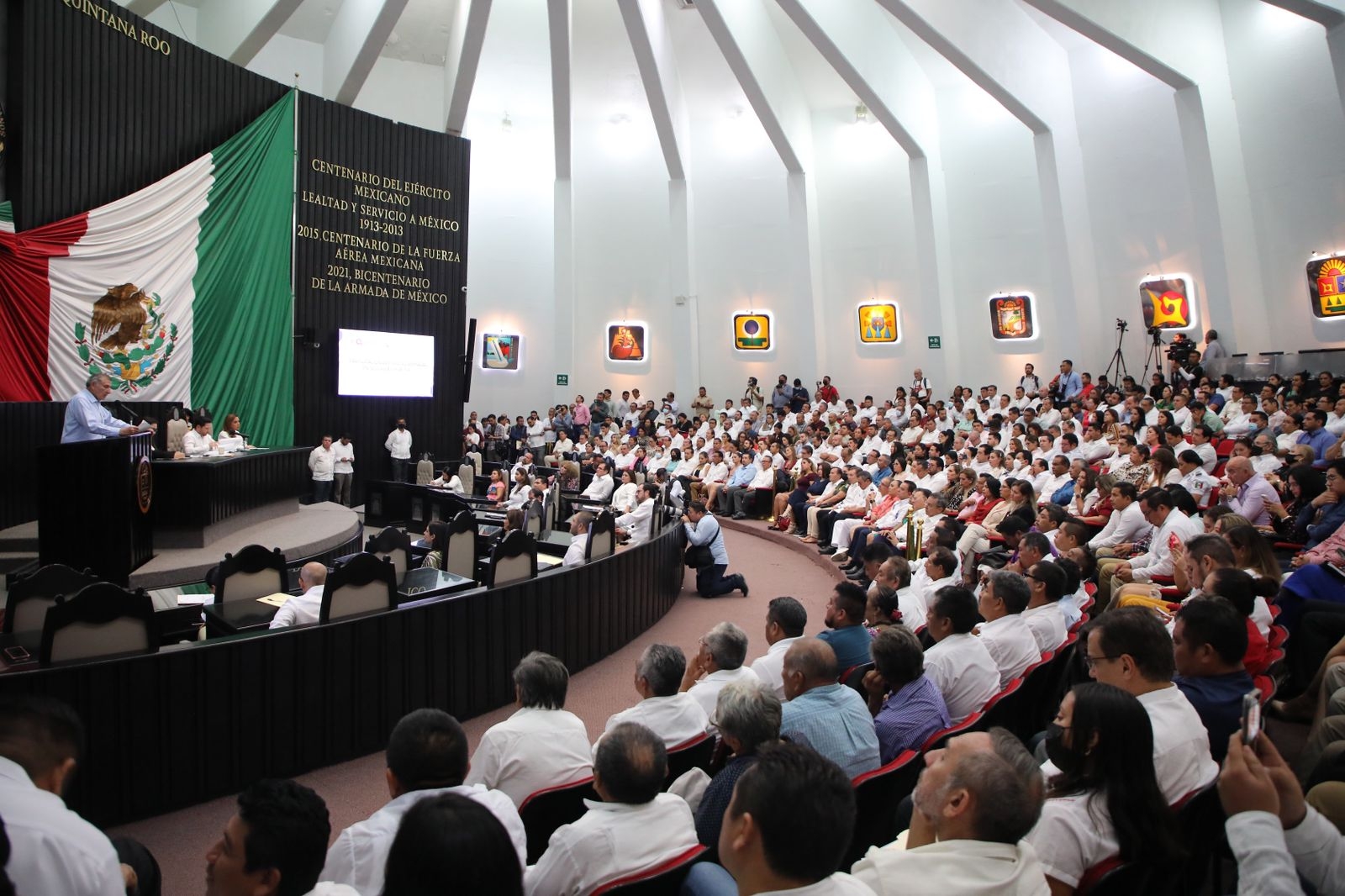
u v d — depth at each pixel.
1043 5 12.15
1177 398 12.04
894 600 4.41
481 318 19.94
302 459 11.63
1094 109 15.85
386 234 15.77
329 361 15.07
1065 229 15.62
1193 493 7.64
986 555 7.36
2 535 8.84
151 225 11.82
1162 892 2.22
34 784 2.01
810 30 14.46
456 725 2.47
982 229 17.52
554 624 6.16
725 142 19.95
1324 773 2.54
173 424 10.68
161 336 11.99
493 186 20.05
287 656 4.55
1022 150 17.05
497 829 1.49
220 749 4.31
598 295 20.77
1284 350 13.77
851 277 19.16
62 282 10.63
